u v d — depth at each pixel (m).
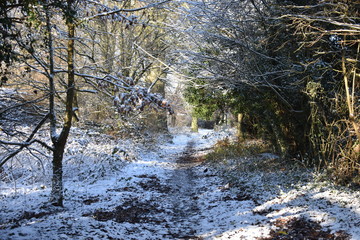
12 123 7.70
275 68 8.77
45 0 4.80
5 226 5.66
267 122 13.09
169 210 7.64
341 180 7.22
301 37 7.89
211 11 8.77
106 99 14.96
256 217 6.21
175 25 10.23
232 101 11.46
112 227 5.78
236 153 14.62
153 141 19.56
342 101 7.83
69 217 6.33
